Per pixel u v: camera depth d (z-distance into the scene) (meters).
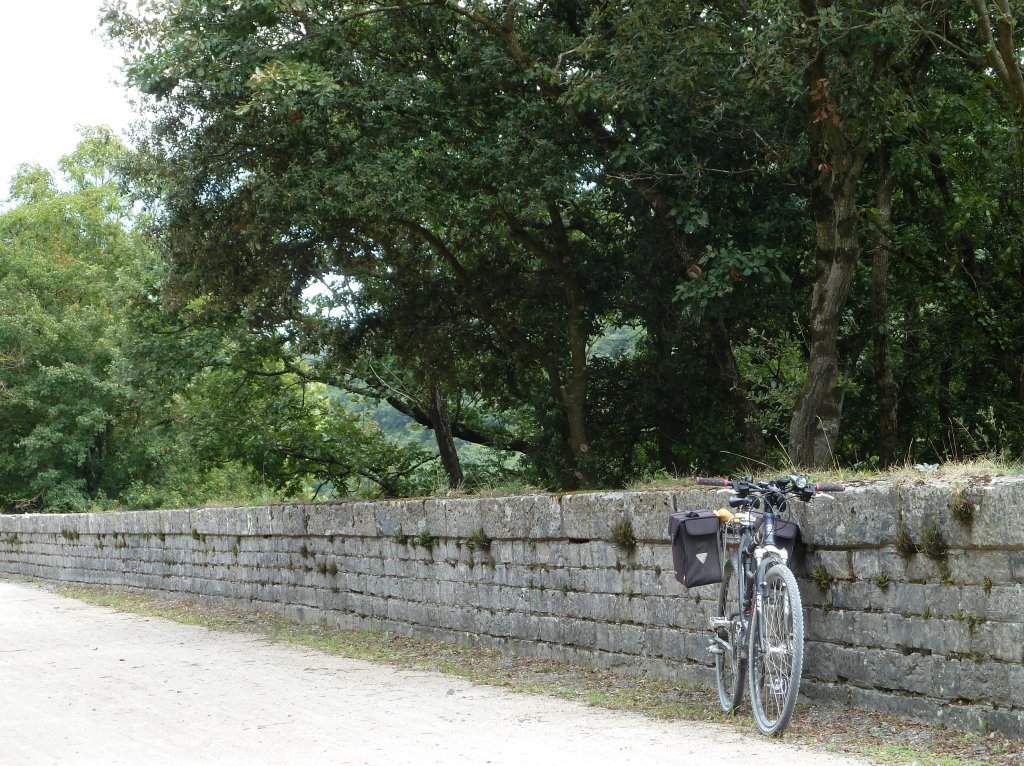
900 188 18.92
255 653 10.23
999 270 17.27
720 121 17.34
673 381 22.09
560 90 18.08
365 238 20.12
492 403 26.25
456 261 21.30
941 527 5.52
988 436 18.62
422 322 23.12
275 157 17.78
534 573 9.16
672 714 6.54
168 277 19.47
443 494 11.47
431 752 5.54
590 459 21.78
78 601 17.12
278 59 16.45
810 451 15.25
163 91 17.09
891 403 18.73
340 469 32.12
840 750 5.29
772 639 5.94
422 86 17.98
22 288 43.34
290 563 13.35
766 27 13.57
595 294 21.94
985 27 13.00
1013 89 13.23
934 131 16.30
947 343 19.22
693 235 18.48
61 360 40.97
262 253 19.14
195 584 15.91
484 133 18.55
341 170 17.27
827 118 14.06
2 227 46.81
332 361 24.73
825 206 15.65
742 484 6.33
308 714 6.80
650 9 15.00
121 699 7.57
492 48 17.91
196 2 16.94
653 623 7.87
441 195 18.00
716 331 19.75
